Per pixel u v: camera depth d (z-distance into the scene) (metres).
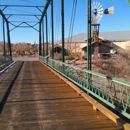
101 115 4.72
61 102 5.90
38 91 7.54
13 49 76.69
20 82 9.76
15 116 4.71
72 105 5.57
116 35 50.62
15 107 5.43
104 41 42.09
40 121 4.39
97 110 5.08
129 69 19.88
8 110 5.16
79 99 6.23
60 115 4.75
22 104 5.72
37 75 12.60
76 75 7.82
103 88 5.20
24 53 63.66
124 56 22.62
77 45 44.50
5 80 10.45
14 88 8.16
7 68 17.81
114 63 22.17
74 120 4.42
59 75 11.42
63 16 11.56
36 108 5.32
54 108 5.30
